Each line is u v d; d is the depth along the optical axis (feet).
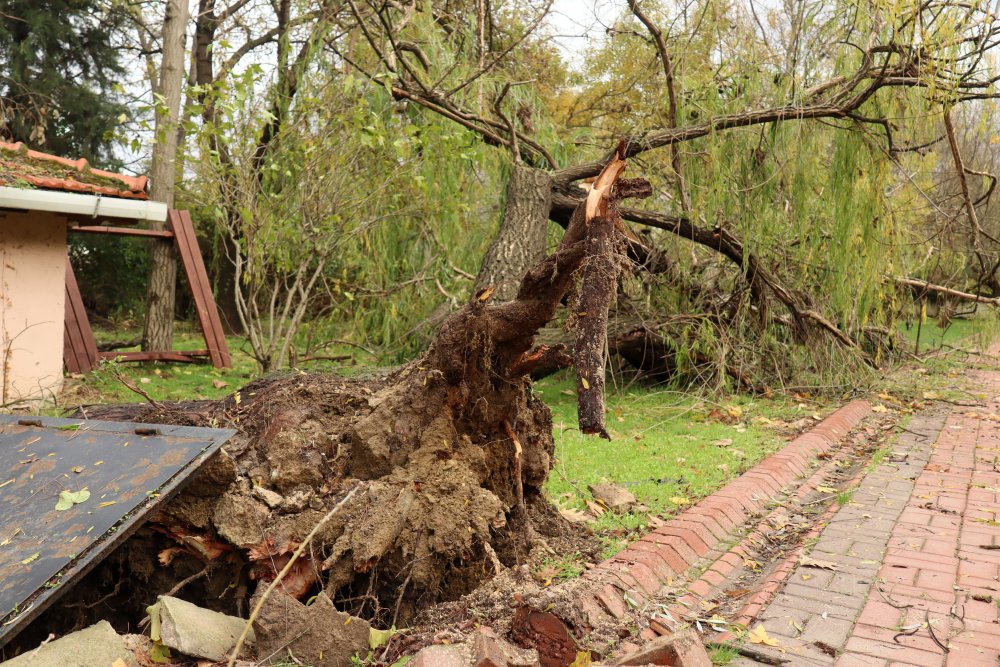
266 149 32.68
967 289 39.40
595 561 14.49
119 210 26.00
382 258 36.06
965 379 41.52
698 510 17.31
